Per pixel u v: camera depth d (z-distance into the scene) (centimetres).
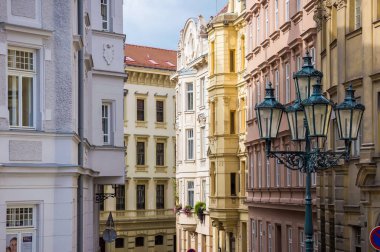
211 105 5872
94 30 3453
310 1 3691
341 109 1802
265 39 4700
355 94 2814
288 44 4156
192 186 6594
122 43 3588
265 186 4769
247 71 5278
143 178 7762
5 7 2405
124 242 7581
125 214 7581
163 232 7906
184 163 6669
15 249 2411
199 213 6216
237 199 5600
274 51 4525
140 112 7812
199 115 6378
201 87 6412
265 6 4778
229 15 5684
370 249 2627
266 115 1819
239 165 5603
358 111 1805
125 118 7662
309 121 1739
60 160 2512
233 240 5747
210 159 5850
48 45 2498
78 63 2792
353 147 2872
